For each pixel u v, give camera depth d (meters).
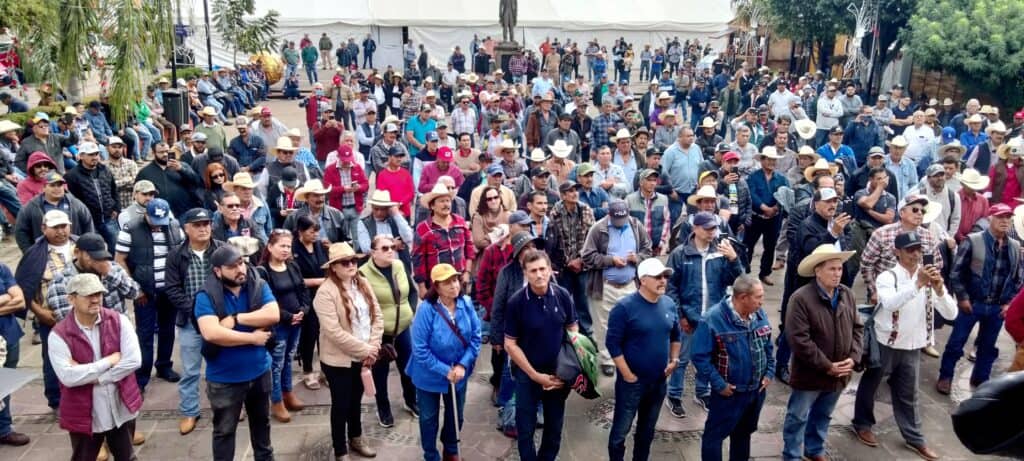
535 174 9.29
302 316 6.43
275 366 6.39
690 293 6.62
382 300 6.15
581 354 5.34
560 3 37.81
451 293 5.42
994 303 6.90
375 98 22.23
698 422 6.67
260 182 9.58
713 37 38.22
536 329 5.29
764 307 9.41
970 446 1.21
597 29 37.41
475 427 6.54
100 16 14.84
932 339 6.07
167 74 23.52
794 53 29.86
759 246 12.41
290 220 7.40
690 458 6.08
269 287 5.87
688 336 6.68
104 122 15.55
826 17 23.47
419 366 5.57
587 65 35.25
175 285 6.15
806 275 5.62
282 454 6.05
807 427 5.98
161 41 15.85
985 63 18.45
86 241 5.84
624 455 6.03
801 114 17.20
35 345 8.05
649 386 5.44
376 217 7.80
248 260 6.40
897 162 10.45
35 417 6.56
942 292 5.89
